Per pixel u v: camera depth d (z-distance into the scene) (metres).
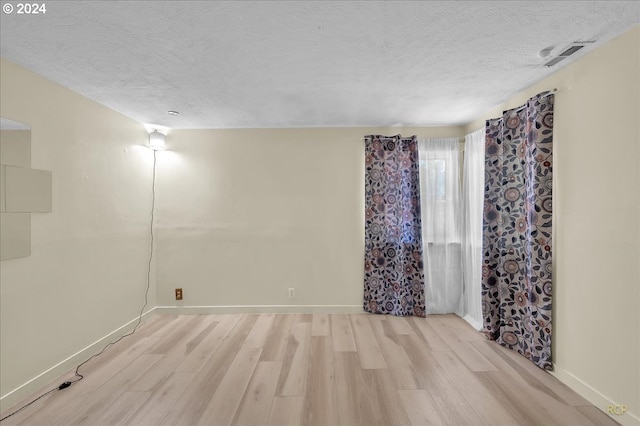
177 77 2.22
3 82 1.92
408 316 3.51
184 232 3.62
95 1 1.39
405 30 1.66
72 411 1.90
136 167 3.28
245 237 3.64
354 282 3.62
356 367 2.39
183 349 2.72
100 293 2.75
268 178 3.63
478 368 2.37
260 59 1.97
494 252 2.86
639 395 1.68
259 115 3.14
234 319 3.45
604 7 1.48
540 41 1.79
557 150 2.23
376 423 1.78
